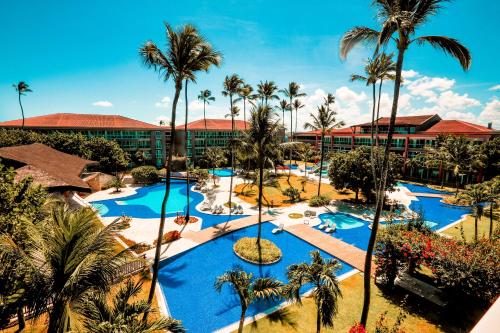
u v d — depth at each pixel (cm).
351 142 7338
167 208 3541
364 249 2191
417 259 1471
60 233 728
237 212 3178
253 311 1388
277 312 1373
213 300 1495
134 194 4225
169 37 1231
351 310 1373
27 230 749
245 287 1088
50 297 711
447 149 4288
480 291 1205
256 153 2062
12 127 5641
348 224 2844
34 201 1033
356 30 1068
